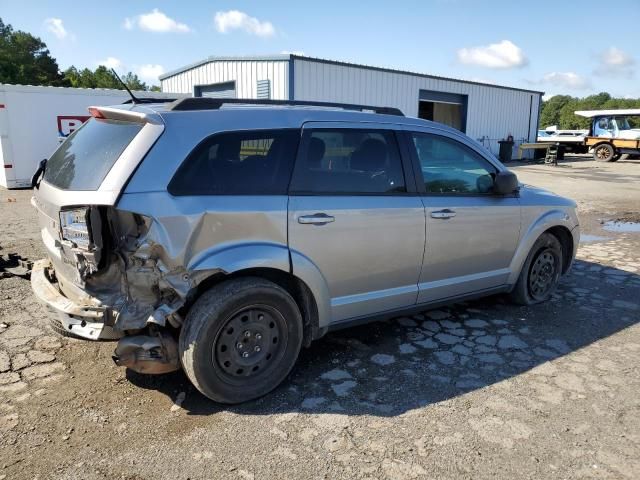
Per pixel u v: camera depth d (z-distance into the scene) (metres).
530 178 18.42
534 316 4.76
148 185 2.88
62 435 2.88
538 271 5.01
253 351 3.23
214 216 3.01
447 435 2.92
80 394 3.30
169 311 2.90
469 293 4.49
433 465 2.67
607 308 5.00
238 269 3.07
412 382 3.52
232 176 3.15
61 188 3.13
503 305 5.04
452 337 4.27
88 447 2.78
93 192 2.89
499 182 4.33
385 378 3.57
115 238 2.96
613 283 5.82
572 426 3.02
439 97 23.66
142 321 2.89
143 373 3.44
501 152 27.33
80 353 3.86
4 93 12.60
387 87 20.62
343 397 3.32
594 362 3.85
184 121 3.07
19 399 3.22
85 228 2.90
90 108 3.49
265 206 3.20
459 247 4.21
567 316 4.77
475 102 25.45
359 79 19.34
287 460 2.69
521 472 2.62
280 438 2.88
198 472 2.60
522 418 3.10
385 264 3.79
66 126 13.64
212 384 3.08
